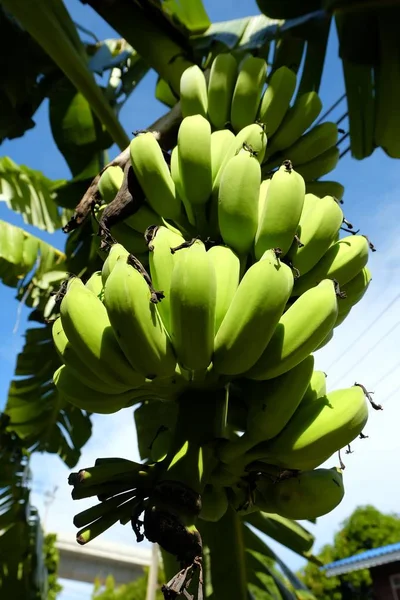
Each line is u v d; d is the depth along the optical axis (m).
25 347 1.29
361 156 1.02
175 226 0.67
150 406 0.99
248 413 0.49
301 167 0.77
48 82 1.12
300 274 0.56
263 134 0.63
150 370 0.45
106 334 0.47
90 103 0.90
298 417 0.47
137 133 0.62
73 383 0.53
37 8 0.80
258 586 0.84
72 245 1.14
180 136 0.61
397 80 0.92
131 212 0.60
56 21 0.83
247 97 0.73
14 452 1.34
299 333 0.47
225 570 0.73
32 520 1.32
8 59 1.04
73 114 1.16
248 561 0.88
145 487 0.45
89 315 0.47
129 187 0.61
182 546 0.39
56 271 1.31
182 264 0.44
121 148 0.94
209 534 0.76
